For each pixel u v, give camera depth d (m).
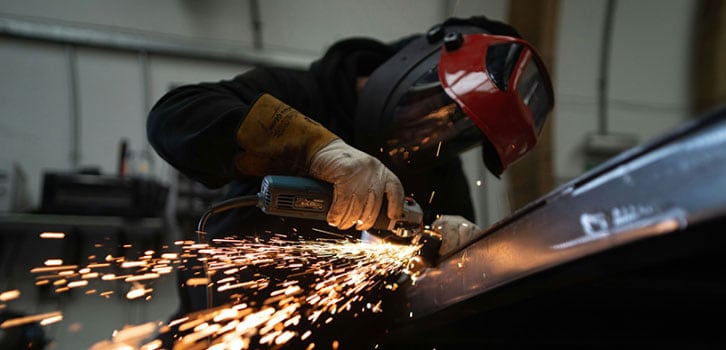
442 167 1.84
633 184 0.68
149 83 4.89
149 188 4.12
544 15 4.79
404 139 1.57
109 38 4.76
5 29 4.53
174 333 1.59
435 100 1.54
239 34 5.06
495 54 1.54
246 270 1.50
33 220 3.90
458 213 1.88
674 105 5.76
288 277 1.52
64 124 4.71
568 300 1.29
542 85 1.69
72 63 4.72
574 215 0.79
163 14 4.92
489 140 1.47
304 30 5.18
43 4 4.68
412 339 1.57
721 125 0.56
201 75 4.99
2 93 4.60
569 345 1.51
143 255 4.50
